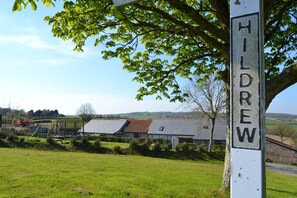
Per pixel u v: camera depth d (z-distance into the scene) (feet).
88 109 298.76
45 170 42.19
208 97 135.03
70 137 127.54
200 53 30.58
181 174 48.60
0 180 32.81
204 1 28.02
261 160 6.70
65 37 23.52
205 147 135.03
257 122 6.81
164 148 116.98
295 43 27.94
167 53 30.78
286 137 194.08
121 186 32.86
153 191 31.37
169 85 30.99
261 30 6.86
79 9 22.67
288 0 24.29
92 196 27.63
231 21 7.30
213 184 37.55
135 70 30.14
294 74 19.12
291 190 44.37
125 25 24.70
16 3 12.43
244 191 6.90
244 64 7.06
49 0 13.87
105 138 153.07
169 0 20.21
